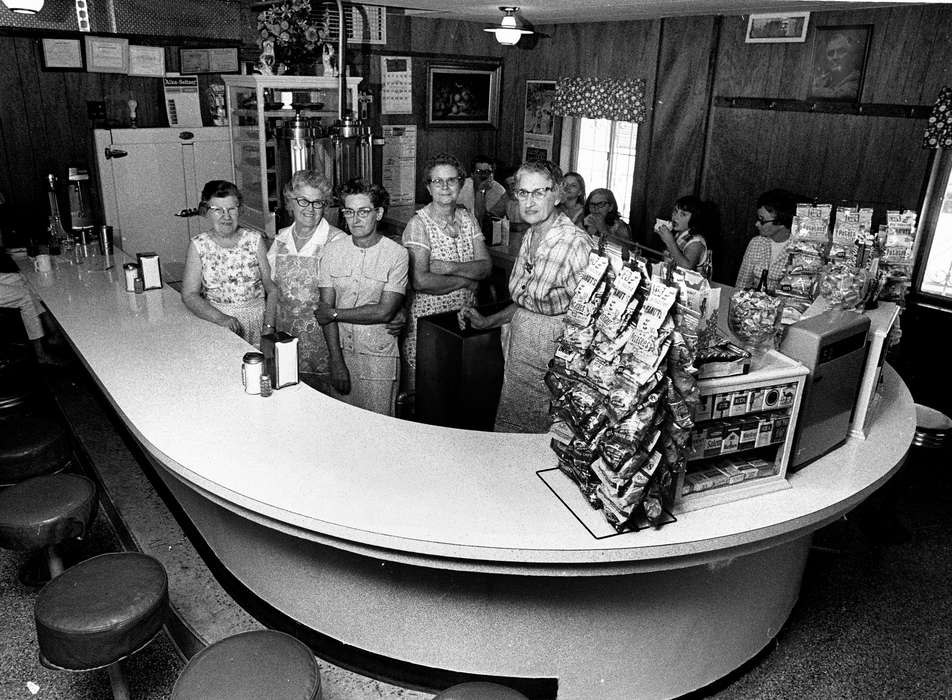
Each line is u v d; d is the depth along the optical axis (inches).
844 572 138.4
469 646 98.0
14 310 171.2
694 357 81.4
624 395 83.0
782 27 191.9
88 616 87.0
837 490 96.0
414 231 150.8
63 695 105.8
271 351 118.9
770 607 112.4
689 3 172.1
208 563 123.8
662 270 83.4
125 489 146.6
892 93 175.0
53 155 219.3
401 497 90.9
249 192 216.7
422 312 157.9
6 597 125.3
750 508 91.6
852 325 99.6
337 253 143.5
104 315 150.8
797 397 93.7
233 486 92.2
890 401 123.2
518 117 272.4
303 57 207.5
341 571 99.3
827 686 111.0
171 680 108.0
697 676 106.1
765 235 176.6
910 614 127.7
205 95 233.1
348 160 196.5
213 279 148.0
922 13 166.6
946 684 112.6
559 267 118.8
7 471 124.3
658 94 224.4
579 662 98.3
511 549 82.4
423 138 265.3
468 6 189.5
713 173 215.5
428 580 95.0
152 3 206.5
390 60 247.9
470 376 137.4
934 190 175.6
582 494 92.3
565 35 248.4
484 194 229.0
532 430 130.0
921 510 160.2
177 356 131.4
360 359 146.9
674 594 97.2
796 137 195.0
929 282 184.1
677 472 87.4
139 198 220.1
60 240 196.2
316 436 105.3
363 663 103.0
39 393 162.2
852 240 119.0
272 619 110.0
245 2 221.5
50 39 207.3
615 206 204.8
